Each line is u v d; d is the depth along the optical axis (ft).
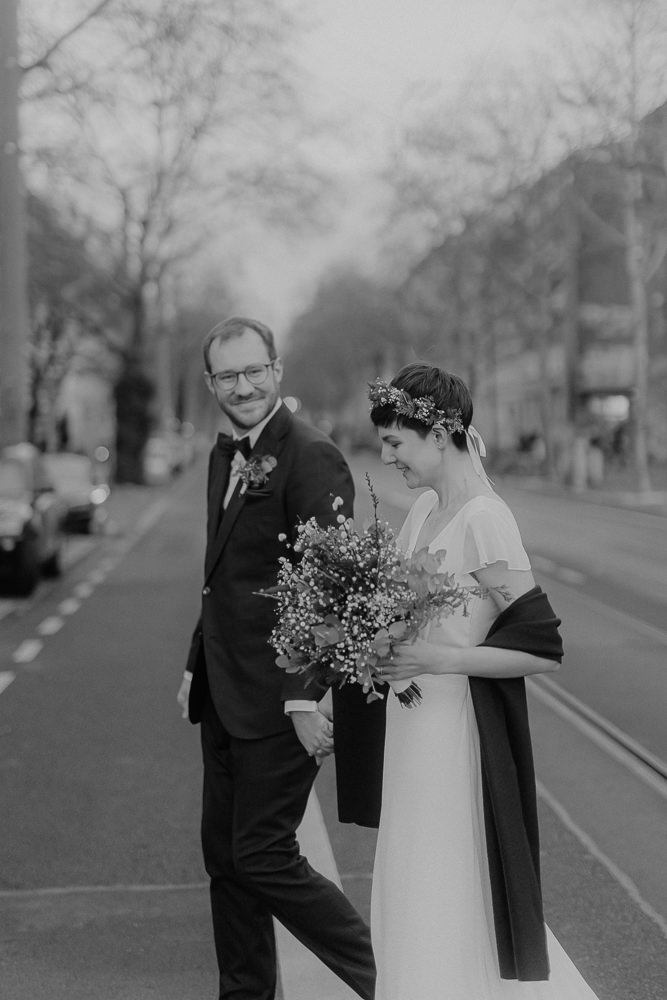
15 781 22.11
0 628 41.75
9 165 58.80
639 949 14.33
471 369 173.27
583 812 19.75
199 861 17.70
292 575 9.98
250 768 11.47
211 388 12.01
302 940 11.49
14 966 14.06
